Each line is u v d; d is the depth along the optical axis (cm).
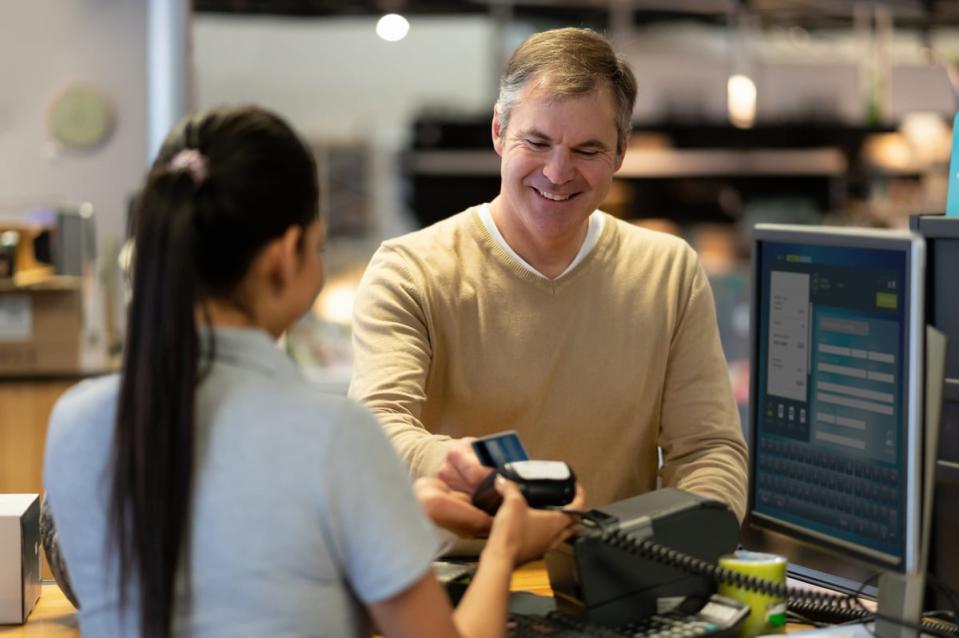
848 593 201
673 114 748
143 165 668
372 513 127
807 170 762
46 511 194
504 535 151
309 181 135
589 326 228
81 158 664
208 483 128
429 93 755
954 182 197
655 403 233
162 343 126
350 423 128
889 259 165
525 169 213
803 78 755
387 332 220
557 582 171
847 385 173
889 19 777
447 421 230
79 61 660
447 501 164
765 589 168
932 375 163
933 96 766
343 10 736
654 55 746
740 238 759
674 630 164
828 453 177
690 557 170
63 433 136
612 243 233
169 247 126
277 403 129
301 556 126
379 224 743
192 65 600
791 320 183
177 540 127
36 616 202
